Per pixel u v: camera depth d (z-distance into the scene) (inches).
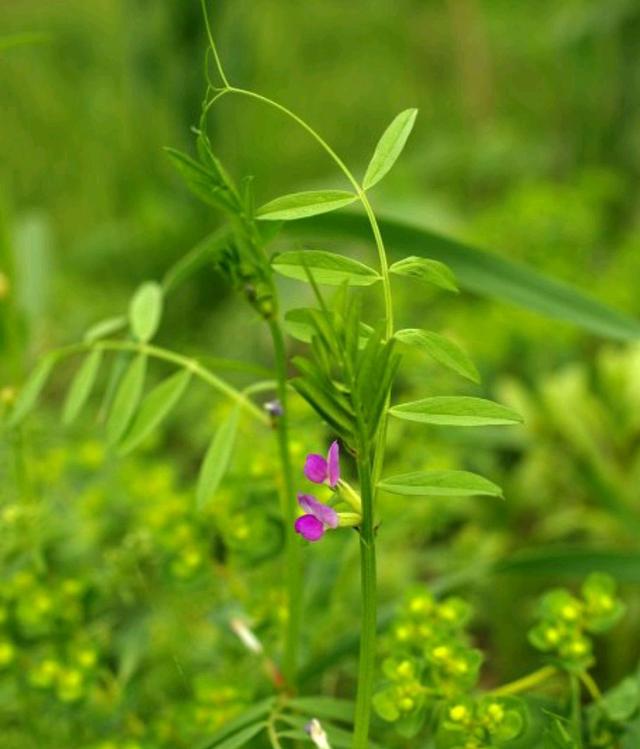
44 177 46.4
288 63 51.4
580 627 15.3
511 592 22.5
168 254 40.3
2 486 19.5
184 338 37.7
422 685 14.7
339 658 16.6
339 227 19.5
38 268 31.1
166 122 44.1
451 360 12.5
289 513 15.2
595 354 31.0
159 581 18.1
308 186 44.3
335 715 15.1
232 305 37.8
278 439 15.0
